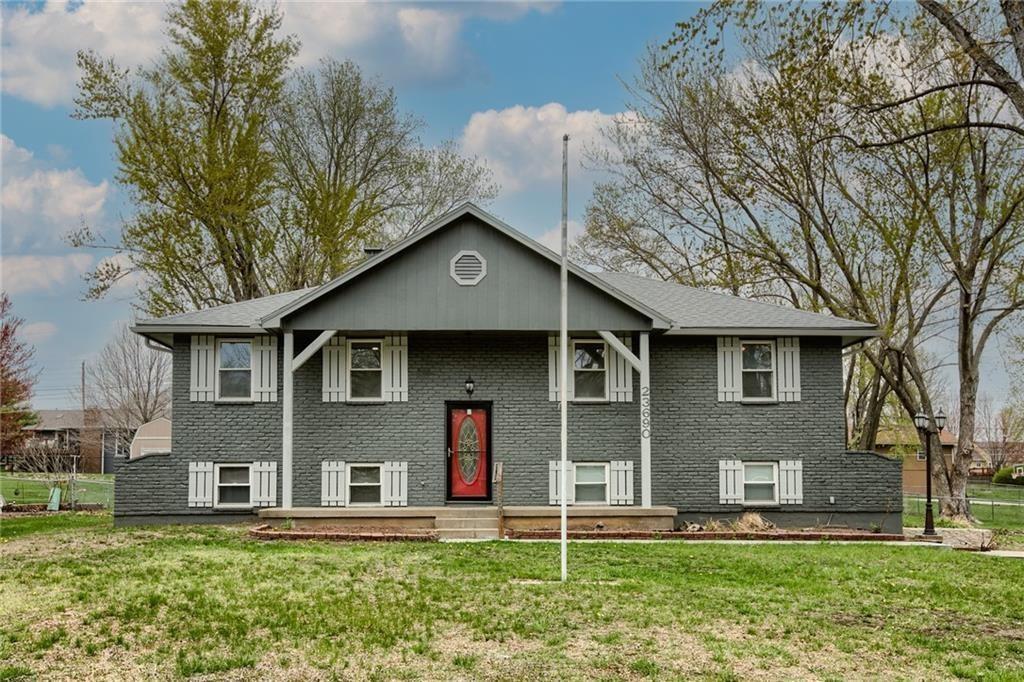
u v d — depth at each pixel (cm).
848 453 2242
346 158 3950
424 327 2086
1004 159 2994
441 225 2072
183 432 2198
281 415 2206
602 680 920
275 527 2016
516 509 2036
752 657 1000
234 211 3328
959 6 1599
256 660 977
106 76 3309
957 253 3067
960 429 3219
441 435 2191
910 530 2339
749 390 2255
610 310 2117
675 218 3731
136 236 3381
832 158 3089
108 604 1203
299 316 2077
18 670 934
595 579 1429
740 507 2222
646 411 2120
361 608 1195
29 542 1819
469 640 1059
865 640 1078
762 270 3500
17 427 3731
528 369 2209
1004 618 1220
